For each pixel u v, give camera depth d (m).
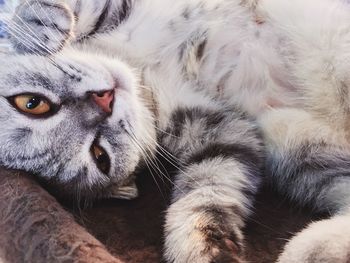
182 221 0.26
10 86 0.26
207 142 0.29
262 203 0.28
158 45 0.30
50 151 0.27
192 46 0.30
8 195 0.24
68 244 0.22
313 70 0.28
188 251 0.24
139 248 0.25
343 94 0.28
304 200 0.28
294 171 0.28
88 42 0.30
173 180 0.29
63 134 0.27
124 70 0.28
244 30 0.30
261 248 0.25
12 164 0.27
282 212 0.28
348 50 0.28
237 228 0.26
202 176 0.28
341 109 0.28
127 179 0.29
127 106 0.27
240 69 0.30
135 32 0.30
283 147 0.29
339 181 0.27
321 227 0.23
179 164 0.29
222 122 0.30
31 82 0.26
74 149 0.27
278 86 0.30
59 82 0.26
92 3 0.29
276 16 0.30
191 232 0.25
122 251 0.25
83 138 0.27
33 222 0.23
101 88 0.27
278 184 0.29
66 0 0.29
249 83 0.30
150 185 0.30
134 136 0.28
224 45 0.30
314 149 0.28
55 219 0.23
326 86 0.28
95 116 0.27
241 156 0.29
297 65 0.29
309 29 0.29
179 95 0.30
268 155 0.29
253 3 0.30
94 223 0.26
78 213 0.27
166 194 0.29
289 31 0.29
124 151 0.28
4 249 0.23
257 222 0.27
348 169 0.27
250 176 0.28
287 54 0.29
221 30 0.30
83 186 0.28
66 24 0.28
